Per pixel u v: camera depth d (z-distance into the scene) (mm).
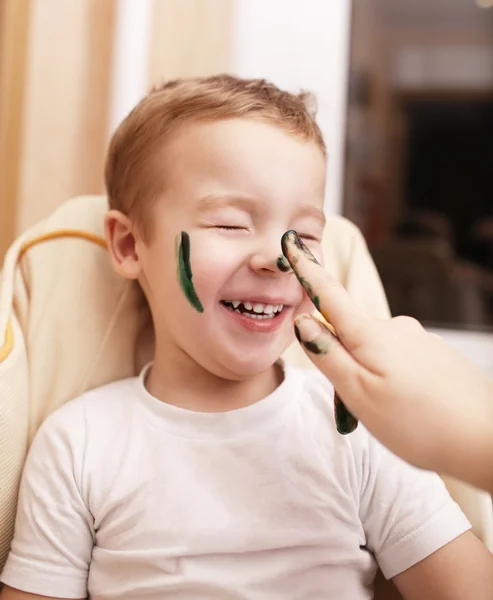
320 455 639
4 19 1159
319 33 1314
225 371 635
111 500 614
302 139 640
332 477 632
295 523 612
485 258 1328
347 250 846
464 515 648
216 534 597
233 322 619
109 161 775
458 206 1333
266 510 613
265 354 621
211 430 639
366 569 628
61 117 1178
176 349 672
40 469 636
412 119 1346
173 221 636
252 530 602
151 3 1209
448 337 1319
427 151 1342
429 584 604
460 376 413
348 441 651
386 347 430
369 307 805
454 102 1333
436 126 1338
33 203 1170
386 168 1354
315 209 640
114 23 1211
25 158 1166
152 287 678
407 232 1349
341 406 523
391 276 1353
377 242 1357
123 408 675
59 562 606
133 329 775
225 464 626
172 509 606
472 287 1334
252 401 670
